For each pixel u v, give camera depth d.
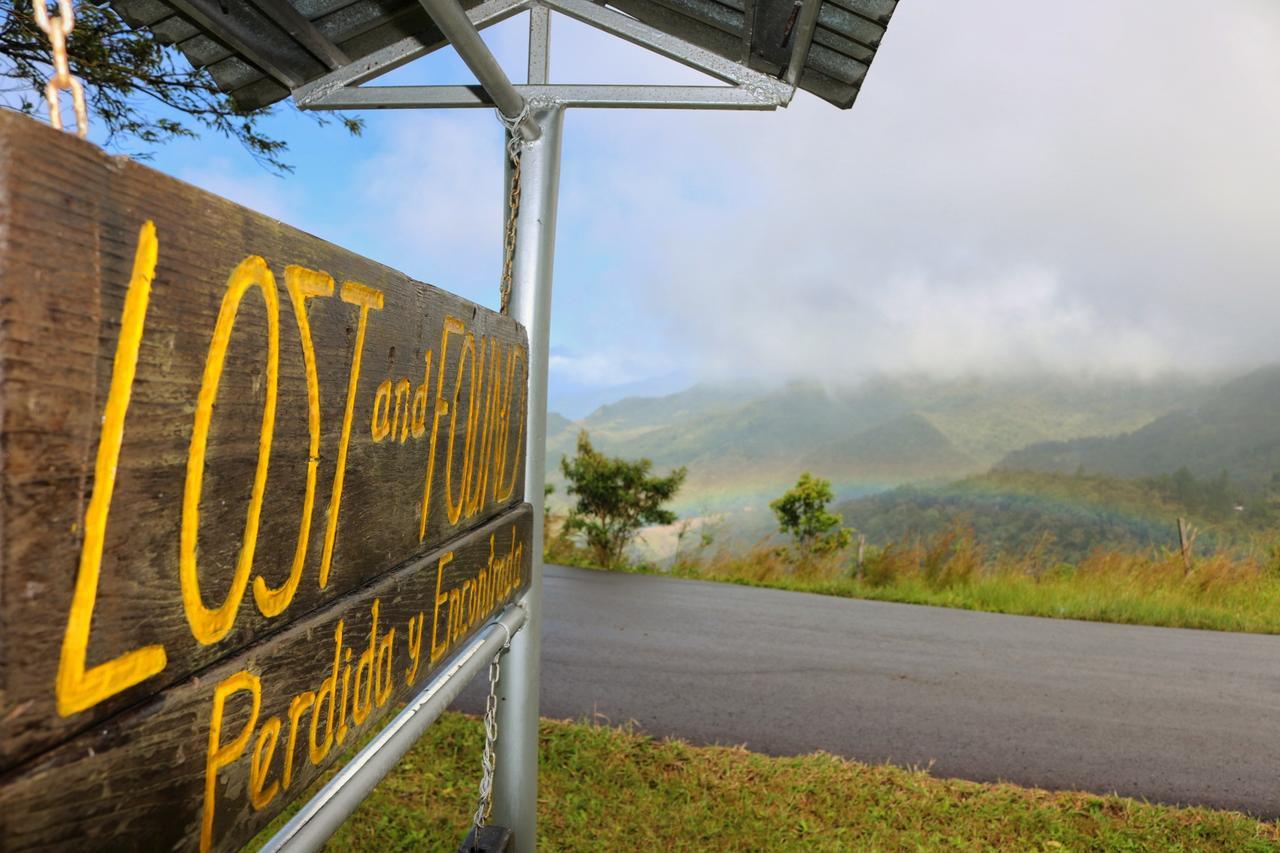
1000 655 6.99
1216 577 10.20
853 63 2.30
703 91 2.37
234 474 0.78
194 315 0.71
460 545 1.49
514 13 2.42
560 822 3.57
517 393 1.93
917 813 3.81
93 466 0.60
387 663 1.17
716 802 3.82
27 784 0.54
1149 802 4.07
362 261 1.04
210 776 0.75
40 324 0.54
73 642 0.58
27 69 3.36
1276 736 5.07
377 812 3.53
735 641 7.19
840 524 14.80
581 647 6.74
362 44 2.42
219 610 0.77
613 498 12.62
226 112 3.77
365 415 1.07
